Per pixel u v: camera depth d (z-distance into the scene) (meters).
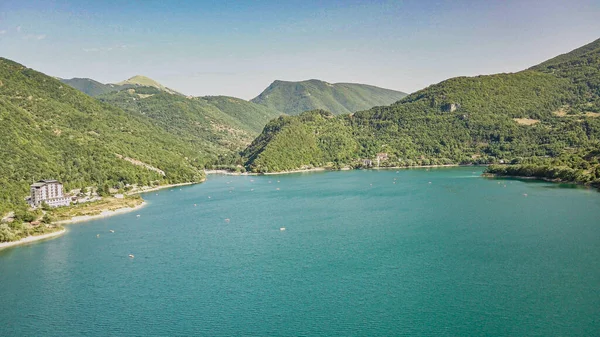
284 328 136.75
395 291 157.88
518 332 129.75
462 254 191.62
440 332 131.38
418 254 194.25
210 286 168.50
